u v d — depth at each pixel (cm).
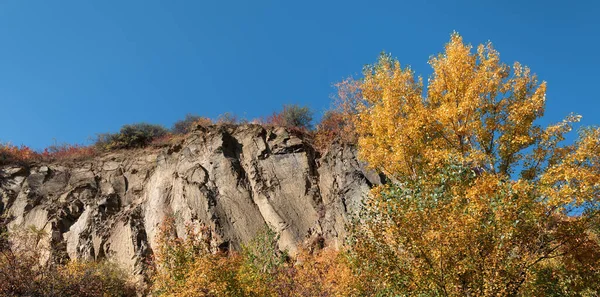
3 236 1792
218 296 1320
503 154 1292
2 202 2553
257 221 2111
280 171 2303
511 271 845
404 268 880
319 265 1526
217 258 1462
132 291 1962
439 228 831
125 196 2530
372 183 2030
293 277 1433
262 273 1451
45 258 2166
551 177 958
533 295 873
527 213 885
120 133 3039
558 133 1266
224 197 2205
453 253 827
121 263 2120
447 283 841
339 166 2197
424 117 1371
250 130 2552
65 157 2873
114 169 2703
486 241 866
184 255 1518
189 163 2427
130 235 2205
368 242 920
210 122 2798
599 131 1096
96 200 2462
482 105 1364
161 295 1406
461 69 1380
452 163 1075
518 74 1379
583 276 974
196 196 2206
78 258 2181
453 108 1315
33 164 2792
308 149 2438
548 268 1002
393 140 1393
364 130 1695
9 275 1545
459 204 912
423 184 981
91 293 1727
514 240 888
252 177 2288
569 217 995
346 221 1877
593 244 968
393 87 1448
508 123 1318
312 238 1955
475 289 834
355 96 2584
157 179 2483
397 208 881
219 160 2364
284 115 2759
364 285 1102
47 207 2439
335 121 2558
